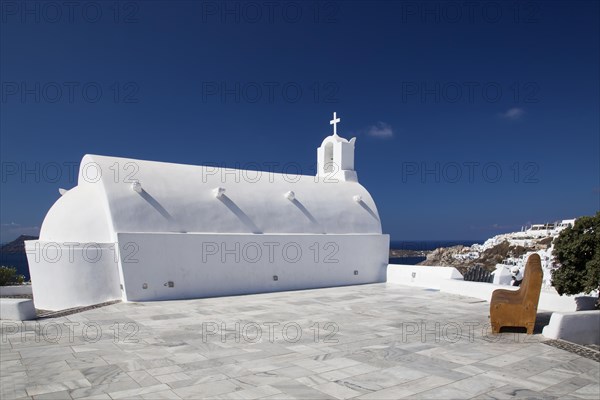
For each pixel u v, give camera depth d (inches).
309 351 350.3
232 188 750.5
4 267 797.2
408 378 285.7
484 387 269.6
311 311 537.6
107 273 594.9
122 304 574.6
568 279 440.5
